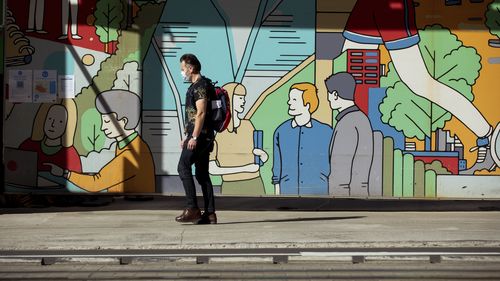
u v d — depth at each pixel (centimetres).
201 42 1142
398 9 1145
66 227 909
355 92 1146
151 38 1141
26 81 1136
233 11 1141
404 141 1150
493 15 1142
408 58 1145
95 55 1142
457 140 1149
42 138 1140
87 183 1146
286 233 859
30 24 1134
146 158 1146
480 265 729
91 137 1145
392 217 1016
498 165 1149
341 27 1144
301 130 1148
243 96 1146
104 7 1139
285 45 1143
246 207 1124
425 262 741
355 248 786
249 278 671
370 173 1151
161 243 793
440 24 1145
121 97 1144
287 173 1149
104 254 748
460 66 1145
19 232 870
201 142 903
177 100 1144
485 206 1124
